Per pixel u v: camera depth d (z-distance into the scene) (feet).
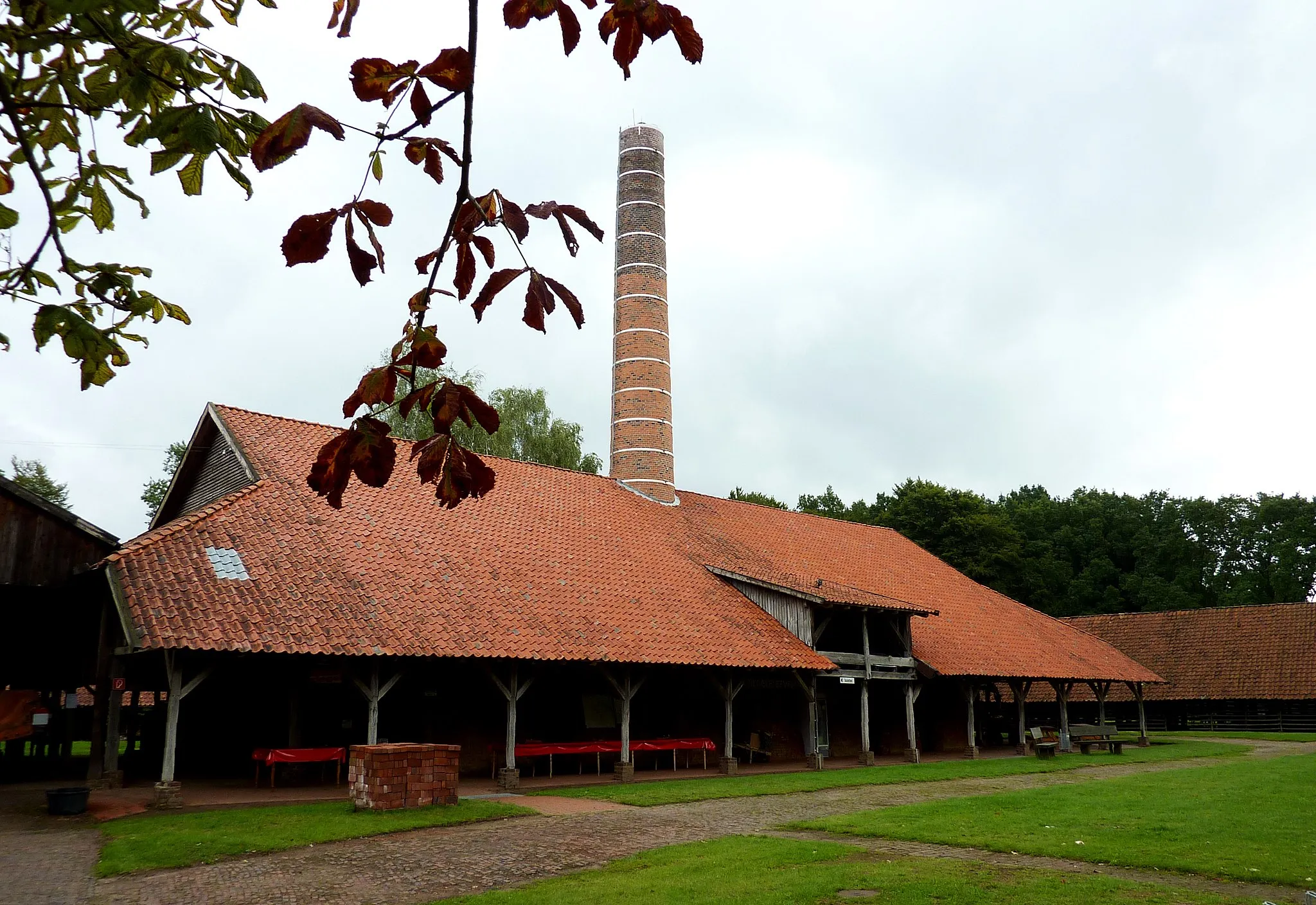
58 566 63.26
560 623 71.20
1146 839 43.27
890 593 112.06
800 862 38.34
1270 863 37.55
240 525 65.87
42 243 12.17
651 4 9.93
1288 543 213.25
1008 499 281.54
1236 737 137.90
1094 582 223.51
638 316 115.24
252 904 32.65
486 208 10.98
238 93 13.07
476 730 72.74
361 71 9.68
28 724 69.77
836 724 98.58
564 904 31.17
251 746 70.64
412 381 11.48
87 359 13.73
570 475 103.71
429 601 66.95
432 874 37.35
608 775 72.43
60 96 12.77
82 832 44.80
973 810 54.03
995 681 120.98
